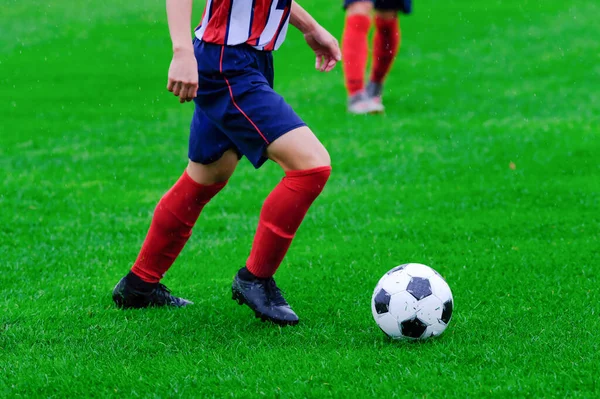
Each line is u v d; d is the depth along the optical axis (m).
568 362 10.56
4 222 19.92
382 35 33.44
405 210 20.84
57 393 10.06
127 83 40.56
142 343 11.84
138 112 34.69
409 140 28.69
